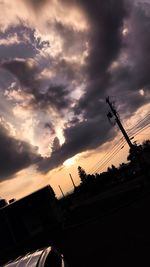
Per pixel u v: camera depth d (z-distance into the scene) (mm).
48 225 23703
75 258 15031
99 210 26547
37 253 6352
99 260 12945
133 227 15656
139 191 26656
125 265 10953
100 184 54312
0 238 24469
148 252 11227
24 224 24094
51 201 23969
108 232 17219
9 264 6520
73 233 21734
